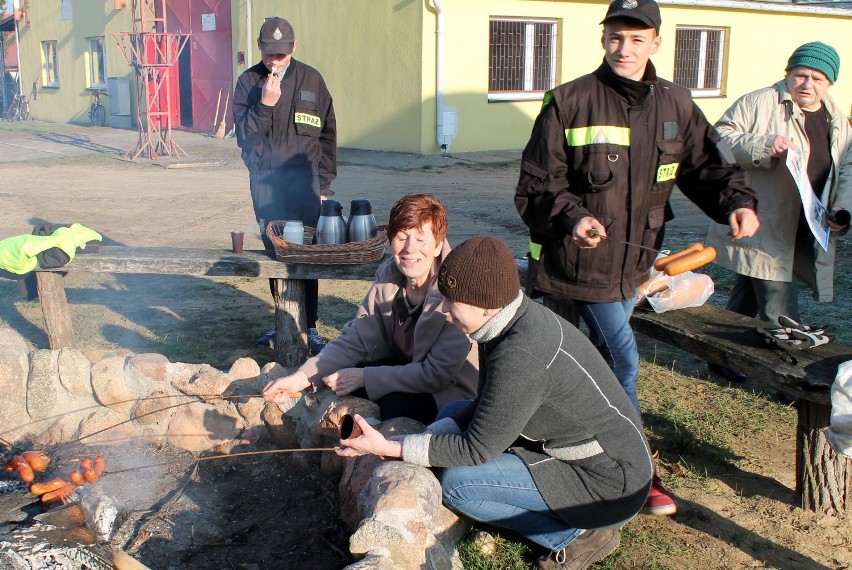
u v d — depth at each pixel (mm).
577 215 3141
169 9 20859
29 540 2648
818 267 4301
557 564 2850
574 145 3256
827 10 19062
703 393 4609
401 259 3221
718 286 6973
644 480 2668
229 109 19594
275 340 4859
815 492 3322
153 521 3018
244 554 2910
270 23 4941
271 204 5258
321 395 3424
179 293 6793
